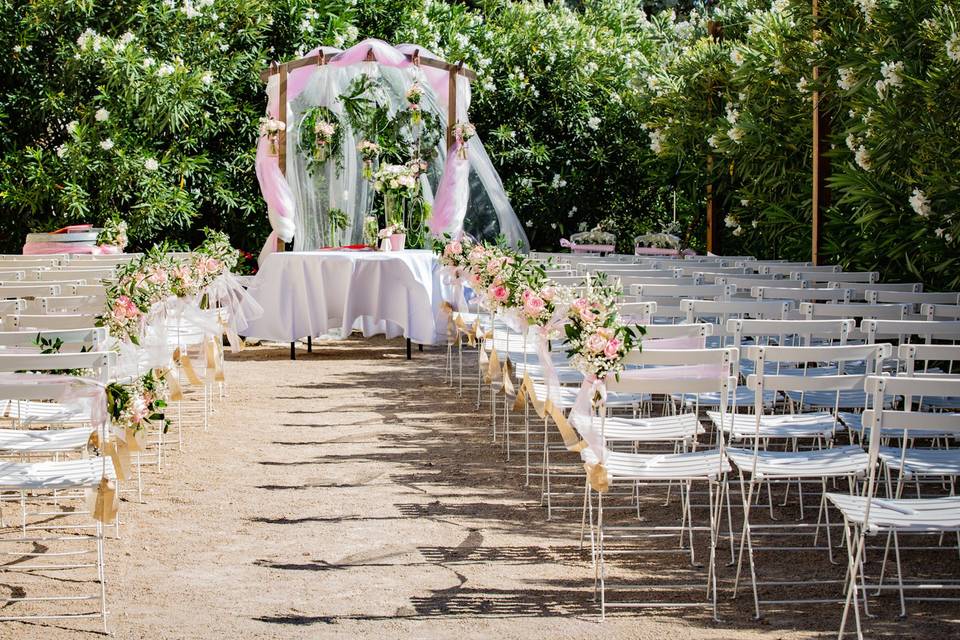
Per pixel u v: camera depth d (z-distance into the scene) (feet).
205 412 21.09
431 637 11.01
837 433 20.76
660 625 11.42
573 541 14.33
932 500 11.43
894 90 25.31
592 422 12.33
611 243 44.37
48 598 12.08
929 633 11.22
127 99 38.37
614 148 48.52
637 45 52.13
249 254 41.83
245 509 15.65
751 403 16.53
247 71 42.14
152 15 40.32
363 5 45.60
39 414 15.31
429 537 14.40
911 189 26.99
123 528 14.76
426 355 30.96
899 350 12.92
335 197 36.22
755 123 35.83
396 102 36.73
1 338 13.51
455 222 34.12
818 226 30.04
